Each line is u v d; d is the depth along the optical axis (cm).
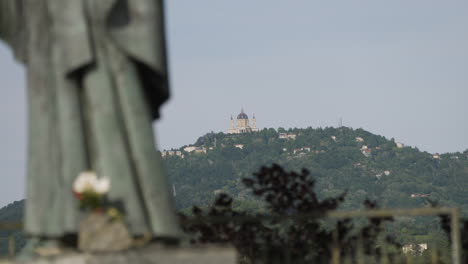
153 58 2156
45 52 2136
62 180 2089
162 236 2092
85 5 2130
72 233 2078
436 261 2650
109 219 2011
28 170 2123
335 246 2802
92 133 2122
